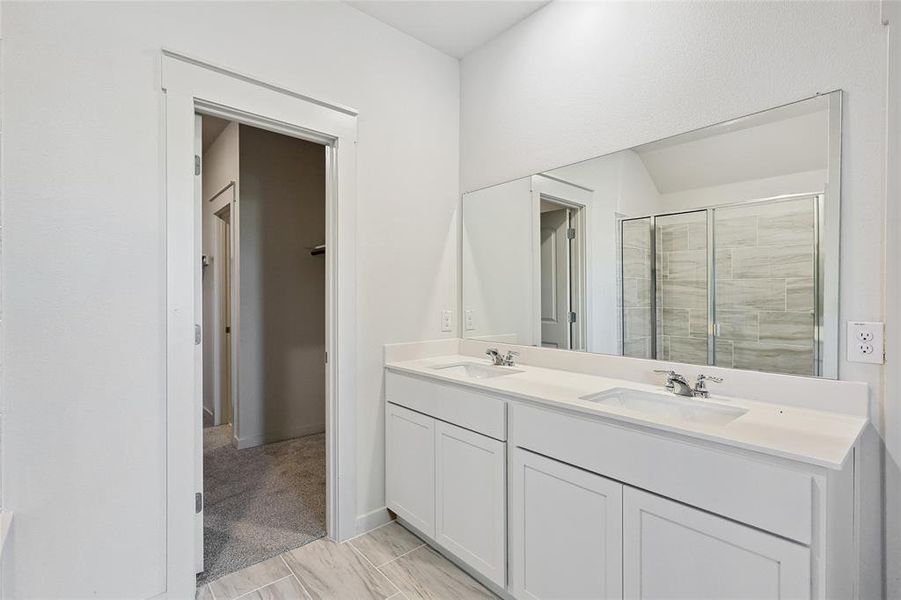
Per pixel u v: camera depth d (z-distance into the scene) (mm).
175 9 1661
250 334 3449
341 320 2133
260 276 3502
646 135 1831
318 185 3820
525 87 2311
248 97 1832
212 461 3127
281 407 3605
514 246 2365
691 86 1696
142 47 1583
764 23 1516
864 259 1315
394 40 2369
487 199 2514
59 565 1422
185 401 1665
